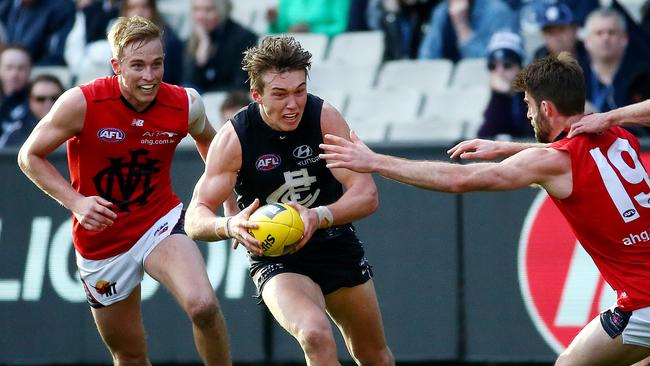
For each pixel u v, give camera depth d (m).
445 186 18.17
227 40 36.75
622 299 19.12
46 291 29.80
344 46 40.25
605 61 32.25
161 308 29.45
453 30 38.03
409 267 28.50
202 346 21.00
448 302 28.33
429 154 27.98
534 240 28.05
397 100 37.09
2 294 29.95
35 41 41.25
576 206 18.83
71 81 39.75
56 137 21.08
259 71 19.27
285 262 20.97
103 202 20.61
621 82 32.34
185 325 29.31
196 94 22.08
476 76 37.56
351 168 18.12
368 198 19.97
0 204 30.02
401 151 28.08
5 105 35.41
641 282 18.83
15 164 30.05
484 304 28.22
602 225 18.86
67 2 41.97
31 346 29.81
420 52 39.06
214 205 20.36
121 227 21.94
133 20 20.61
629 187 18.83
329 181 20.69
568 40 33.38
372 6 40.78
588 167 18.66
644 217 18.88
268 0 46.75
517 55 32.59
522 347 28.00
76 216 20.81
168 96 21.67
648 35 32.75
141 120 21.39
